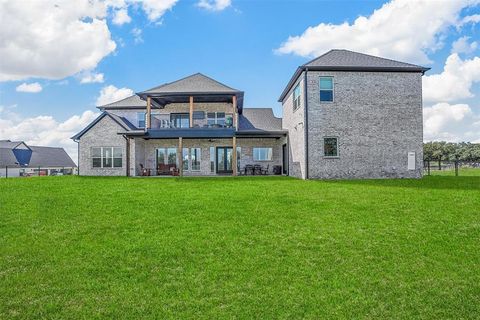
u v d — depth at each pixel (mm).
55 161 52656
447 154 61500
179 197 10828
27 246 6141
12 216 8250
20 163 45688
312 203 9586
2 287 4590
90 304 4184
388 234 6723
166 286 4641
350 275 4969
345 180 17656
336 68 18969
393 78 19453
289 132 23391
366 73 19359
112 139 23547
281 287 4617
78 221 7793
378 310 4078
